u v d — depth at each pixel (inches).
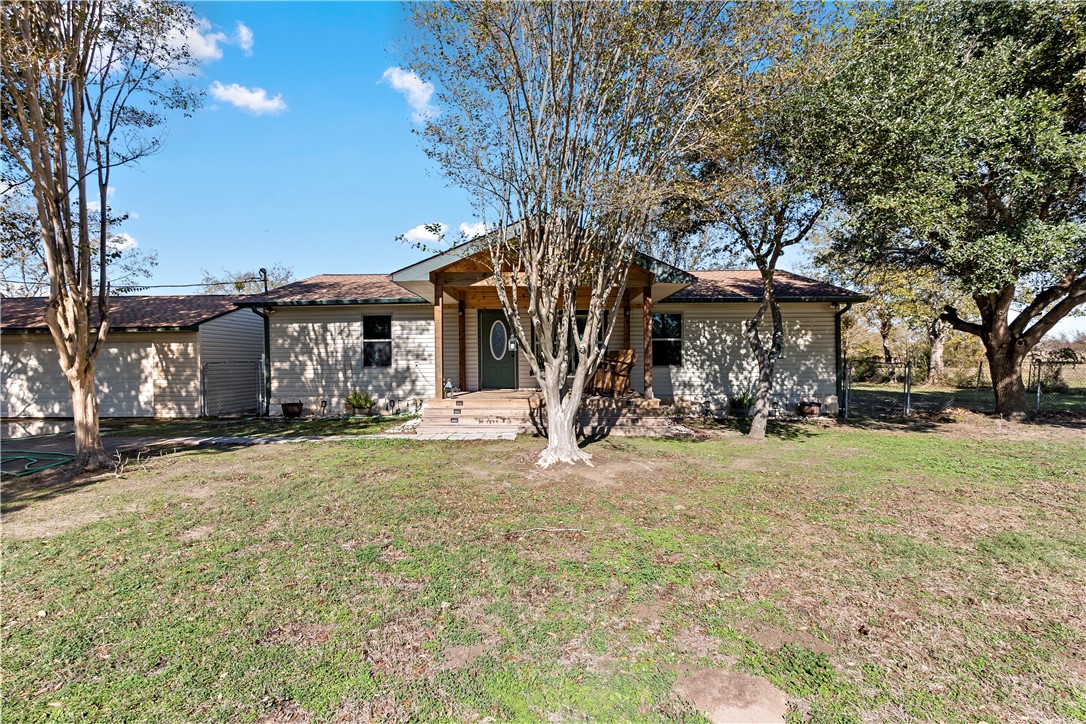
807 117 328.8
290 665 107.7
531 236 296.8
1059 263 366.6
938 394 735.7
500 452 335.9
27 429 507.5
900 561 159.9
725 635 119.7
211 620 125.5
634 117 278.7
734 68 280.1
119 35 309.9
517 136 281.9
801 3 280.4
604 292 300.7
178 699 97.4
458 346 544.4
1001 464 295.4
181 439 398.0
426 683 102.2
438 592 140.0
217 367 578.9
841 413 531.8
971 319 736.3
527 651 113.2
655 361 546.3
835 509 212.4
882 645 115.9
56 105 284.4
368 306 549.3
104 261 311.9
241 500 227.8
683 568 155.0
